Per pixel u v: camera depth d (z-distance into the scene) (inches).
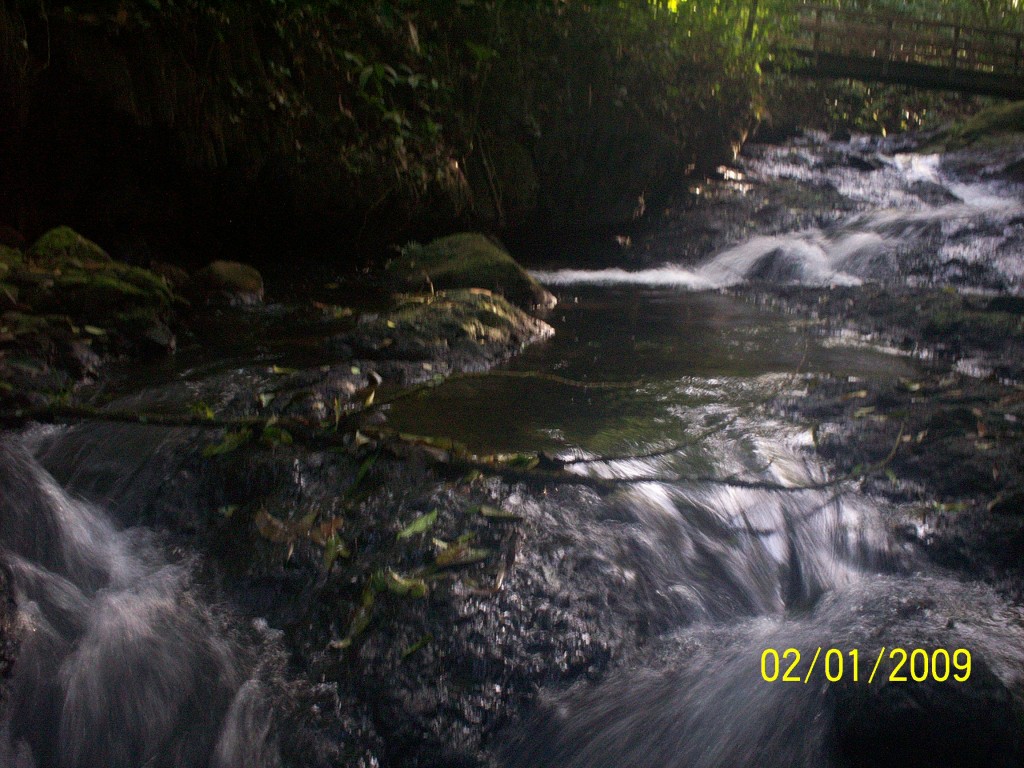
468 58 363.6
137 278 209.9
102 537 126.7
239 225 289.7
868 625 114.0
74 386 166.4
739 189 448.5
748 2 509.0
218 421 141.3
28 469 132.1
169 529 129.0
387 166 311.6
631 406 169.6
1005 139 585.6
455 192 337.7
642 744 101.1
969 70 638.5
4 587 110.8
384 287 278.8
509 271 270.7
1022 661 106.2
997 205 448.1
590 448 146.3
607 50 408.8
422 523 123.5
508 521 124.6
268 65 286.8
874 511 135.6
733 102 494.3
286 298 258.1
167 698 105.7
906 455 149.3
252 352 198.8
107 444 140.9
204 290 247.0
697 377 191.3
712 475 139.3
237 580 119.8
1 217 235.6
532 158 382.0
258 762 99.7
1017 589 122.5
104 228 258.1
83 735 102.8
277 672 108.2
